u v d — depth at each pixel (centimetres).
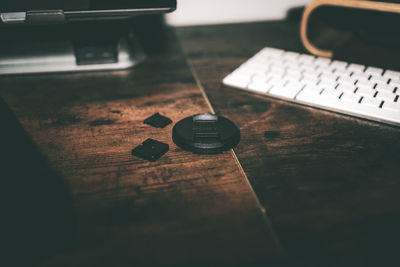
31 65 53
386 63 54
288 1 76
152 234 33
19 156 39
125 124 44
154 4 51
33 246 32
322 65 52
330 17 64
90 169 38
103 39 54
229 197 36
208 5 73
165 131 43
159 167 39
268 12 77
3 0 48
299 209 35
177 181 37
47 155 40
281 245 32
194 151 40
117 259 31
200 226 33
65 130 43
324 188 37
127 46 56
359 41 62
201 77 54
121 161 39
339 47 60
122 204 35
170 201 35
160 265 31
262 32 70
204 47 63
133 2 51
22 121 44
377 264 31
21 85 51
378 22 60
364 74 49
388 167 39
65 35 53
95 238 32
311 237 33
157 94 50
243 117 45
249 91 50
